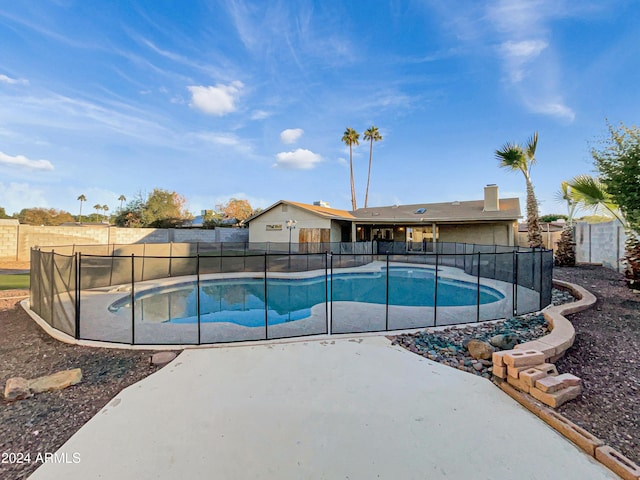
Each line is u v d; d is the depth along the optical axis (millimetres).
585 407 2939
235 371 3822
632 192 6406
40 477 2154
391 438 2543
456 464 2248
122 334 5535
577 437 2486
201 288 11812
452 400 3146
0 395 3303
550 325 5273
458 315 6578
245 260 14430
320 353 4391
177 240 22375
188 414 2900
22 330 5680
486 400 3154
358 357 4242
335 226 20188
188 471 2186
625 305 6113
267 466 2230
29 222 37844
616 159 6484
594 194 8227
